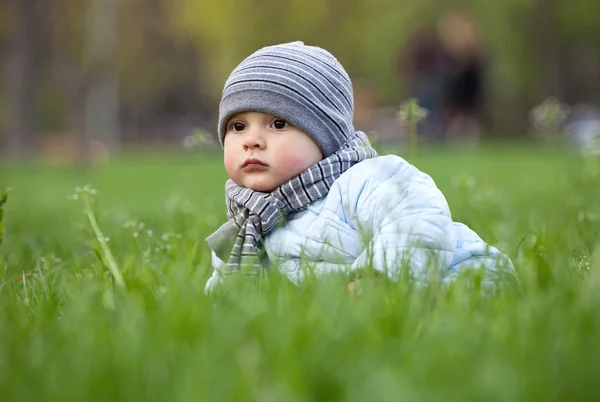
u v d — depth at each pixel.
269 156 5.35
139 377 2.97
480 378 2.80
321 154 5.49
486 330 3.50
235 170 5.48
